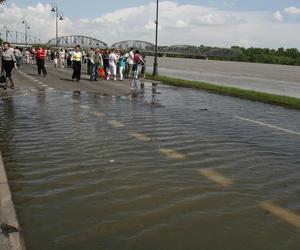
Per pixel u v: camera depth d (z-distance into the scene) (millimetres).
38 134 10102
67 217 5367
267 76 60750
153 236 4895
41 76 28297
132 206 5766
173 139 10047
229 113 15008
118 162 7879
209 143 9773
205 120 13094
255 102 19047
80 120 12109
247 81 45000
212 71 70250
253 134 11141
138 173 7234
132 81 27453
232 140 10219
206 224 5258
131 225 5172
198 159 8289
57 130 10617
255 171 7621
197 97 20000
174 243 4742
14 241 4523
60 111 13641
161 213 5555
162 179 6953
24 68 37594
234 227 5199
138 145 9273
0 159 7723
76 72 25562
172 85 26328
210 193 6363
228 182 6926
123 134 10375
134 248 4609
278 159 8539
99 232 4965
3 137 9734
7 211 5324
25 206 5703
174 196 6184
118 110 14344
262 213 5660
